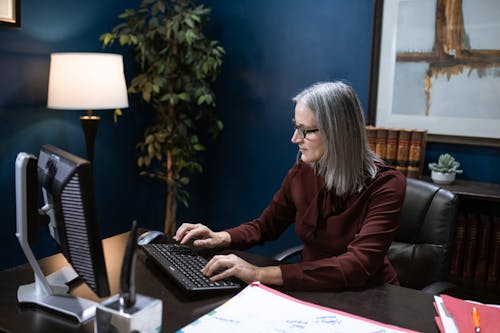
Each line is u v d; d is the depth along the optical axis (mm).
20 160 983
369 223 1303
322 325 959
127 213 3029
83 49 2598
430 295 1156
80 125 2635
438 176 2248
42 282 1051
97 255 886
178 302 1064
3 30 2184
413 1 2404
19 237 1007
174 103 2596
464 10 2291
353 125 1322
